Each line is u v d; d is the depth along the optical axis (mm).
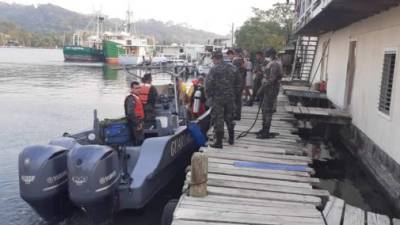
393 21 7965
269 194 5355
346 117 11031
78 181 5113
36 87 28750
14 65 56000
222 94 7176
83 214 5938
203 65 32344
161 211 6484
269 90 8117
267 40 43375
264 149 7492
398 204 6602
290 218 4664
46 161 5344
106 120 6977
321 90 15609
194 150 8695
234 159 6820
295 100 15352
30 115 17078
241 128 9258
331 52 15312
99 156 5188
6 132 13578
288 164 6637
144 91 7836
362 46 10523
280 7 46781
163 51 68625
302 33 18094
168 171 7238
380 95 8516
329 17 10977
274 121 10328
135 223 6086
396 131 7270
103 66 57719
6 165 9547
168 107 8930
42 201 5344
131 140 6961
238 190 5434
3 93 24609
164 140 6711
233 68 7254
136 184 5992
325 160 10109
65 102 21438
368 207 7145
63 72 45375
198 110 9367
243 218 4605
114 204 5738
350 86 11773
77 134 7070
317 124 12344
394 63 7812
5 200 7266
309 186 5691
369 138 9047
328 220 4742
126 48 63906
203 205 4926
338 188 8133
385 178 7555
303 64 21828
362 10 8781
